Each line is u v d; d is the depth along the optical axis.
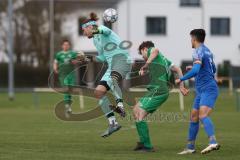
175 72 29.12
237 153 28.34
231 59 153.38
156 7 151.62
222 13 152.50
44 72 135.75
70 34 145.38
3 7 144.50
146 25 151.12
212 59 27.08
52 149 29.84
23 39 145.25
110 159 25.97
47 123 46.91
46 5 145.38
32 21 144.75
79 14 146.00
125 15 149.50
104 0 148.25
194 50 26.89
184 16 152.25
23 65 135.25
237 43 153.25
